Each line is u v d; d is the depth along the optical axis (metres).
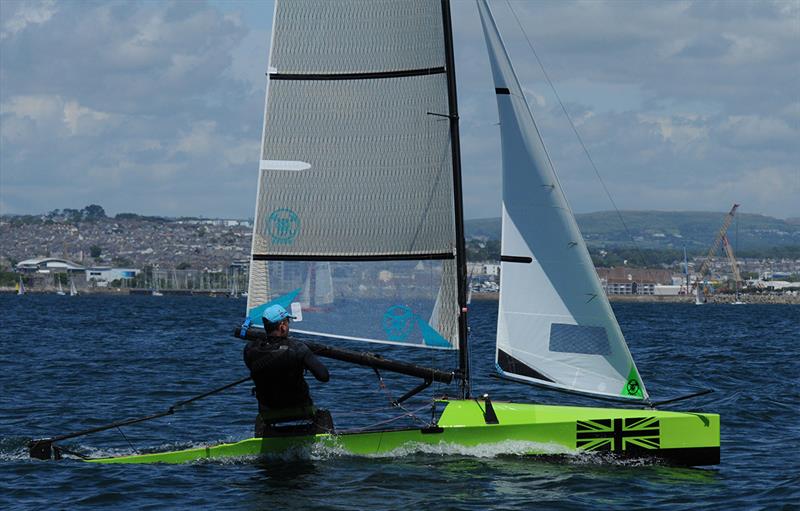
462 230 45.81
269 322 44.12
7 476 44.19
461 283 46.09
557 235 46.72
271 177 47.28
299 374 44.41
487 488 41.31
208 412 66.00
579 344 46.84
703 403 70.81
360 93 46.62
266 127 47.16
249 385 83.62
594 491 41.19
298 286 47.41
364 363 45.94
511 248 47.19
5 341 147.25
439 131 45.88
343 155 46.91
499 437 46.47
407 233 46.44
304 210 47.25
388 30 46.25
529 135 46.69
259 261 47.47
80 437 56.06
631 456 46.09
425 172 46.16
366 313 46.94
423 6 45.72
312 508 38.44
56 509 38.94
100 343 144.38
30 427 60.84
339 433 46.41
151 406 70.62
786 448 52.69
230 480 42.72
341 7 46.62
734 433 57.81
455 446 46.62
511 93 46.88
